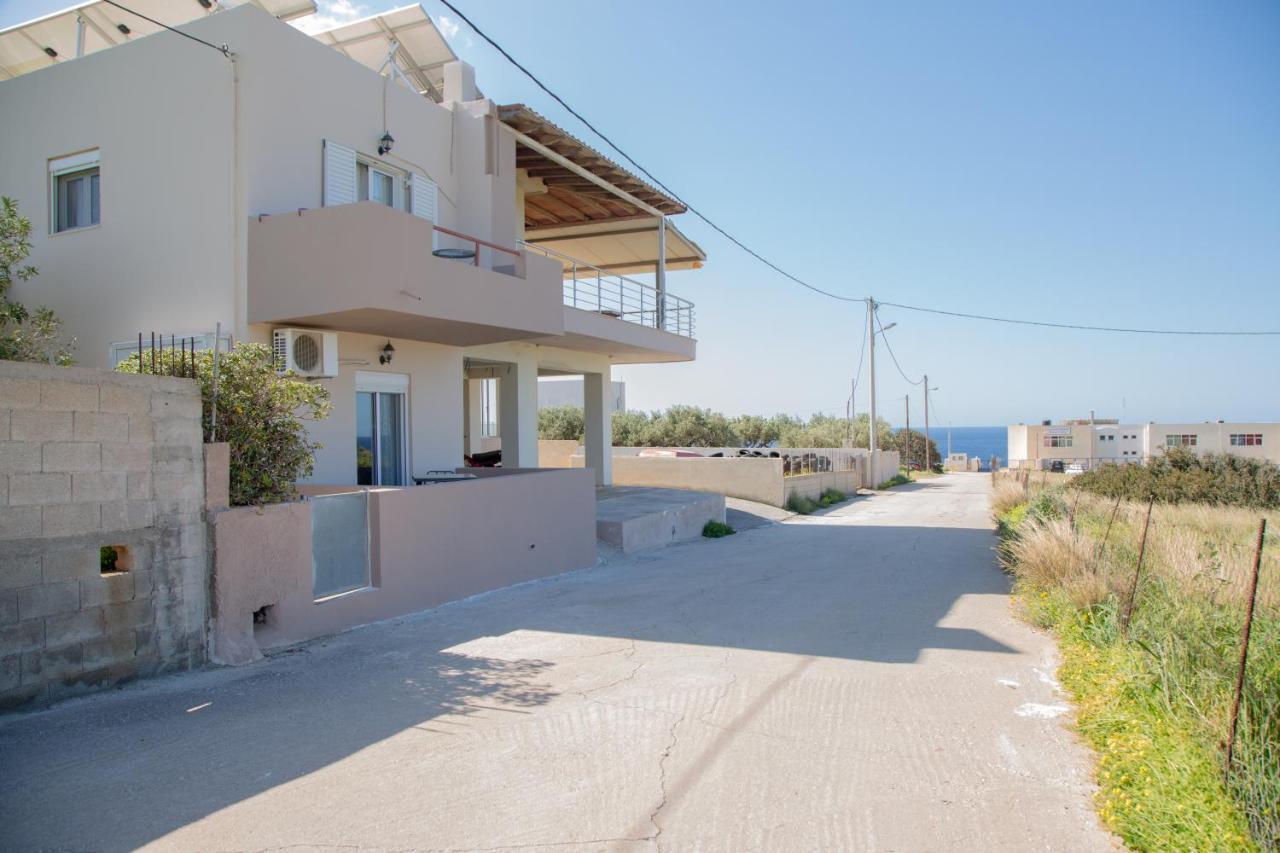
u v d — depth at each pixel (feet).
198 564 22.07
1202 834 12.21
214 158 34.96
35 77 39.78
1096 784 14.96
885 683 21.18
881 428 191.72
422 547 31.01
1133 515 57.72
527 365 61.11
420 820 13.29
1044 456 280.51
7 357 28.43
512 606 31.83
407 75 51.34
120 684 20.08
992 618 29.37
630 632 27.04
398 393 43.52
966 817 13.64
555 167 55.47
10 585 17.84
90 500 19.40
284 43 36.14
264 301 34.22
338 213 33.09
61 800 13.85
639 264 78.13
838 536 60.80
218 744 16.48
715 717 18.40
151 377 20.89
